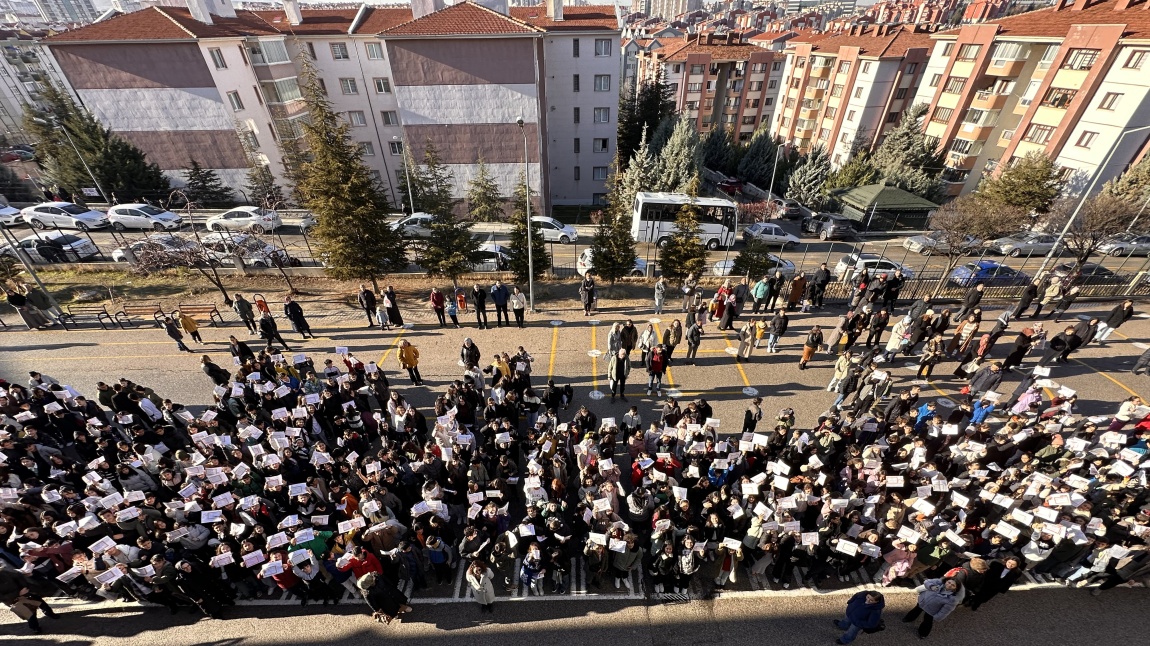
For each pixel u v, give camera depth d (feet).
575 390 50.03
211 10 132.98
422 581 30.07
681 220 72.23
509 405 38.06
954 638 27.02
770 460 36.01
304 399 39.52
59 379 51.44
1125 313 52.26
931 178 138.82
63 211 98.94
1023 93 127.44
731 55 209.56
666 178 136.67
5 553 29.99
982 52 131.03
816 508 30.19
